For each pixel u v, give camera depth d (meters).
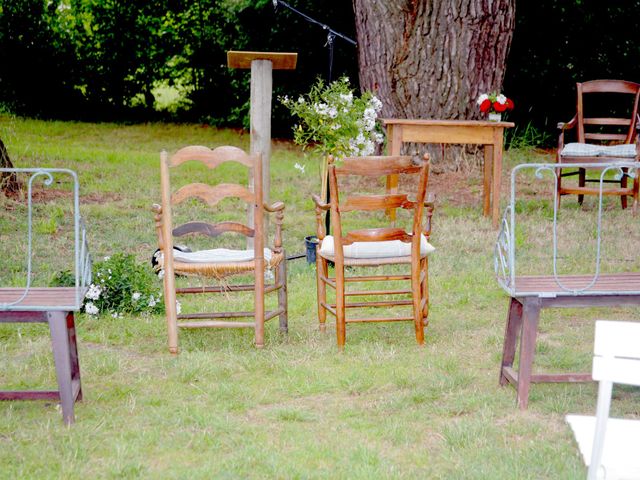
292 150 14.60
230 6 15.90
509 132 14.80
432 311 6.33
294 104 7.29
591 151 9.25
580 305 4.37
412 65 11.27
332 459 3.92
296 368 5.10
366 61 11.60
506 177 11.74
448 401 4.61
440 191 10.68
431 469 3.81
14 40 16.52
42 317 4.19
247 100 16.58
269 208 5.66
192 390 4.78
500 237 4.77
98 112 17.41
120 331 5.84
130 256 6.57
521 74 15.36
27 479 3.68
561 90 15.52
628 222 9.03
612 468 3.37
